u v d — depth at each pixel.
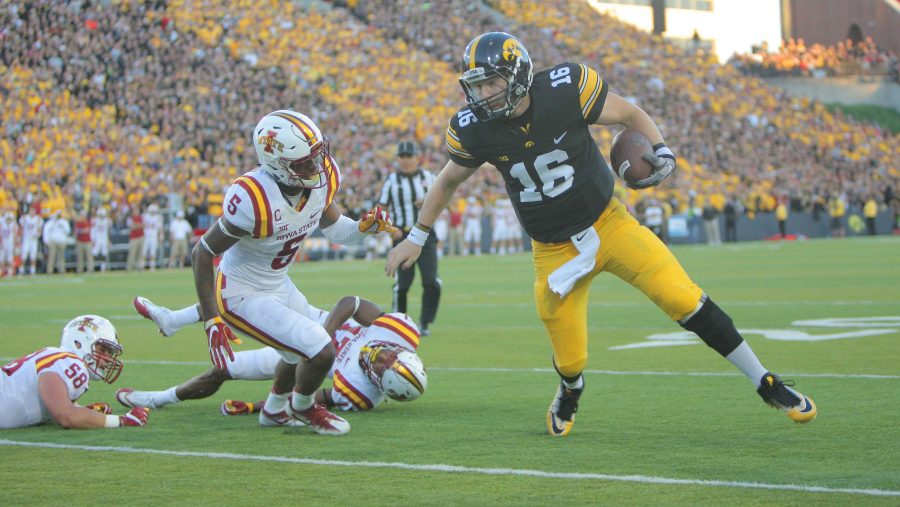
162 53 78.31
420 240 11.88
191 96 76.12
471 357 19.14
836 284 34.44
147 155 69.00
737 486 8.90
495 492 8.93
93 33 75.81
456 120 11.21
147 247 63.75
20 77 69.50
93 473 10.02
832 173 99.38
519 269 51.75
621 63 103.00
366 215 12.41
